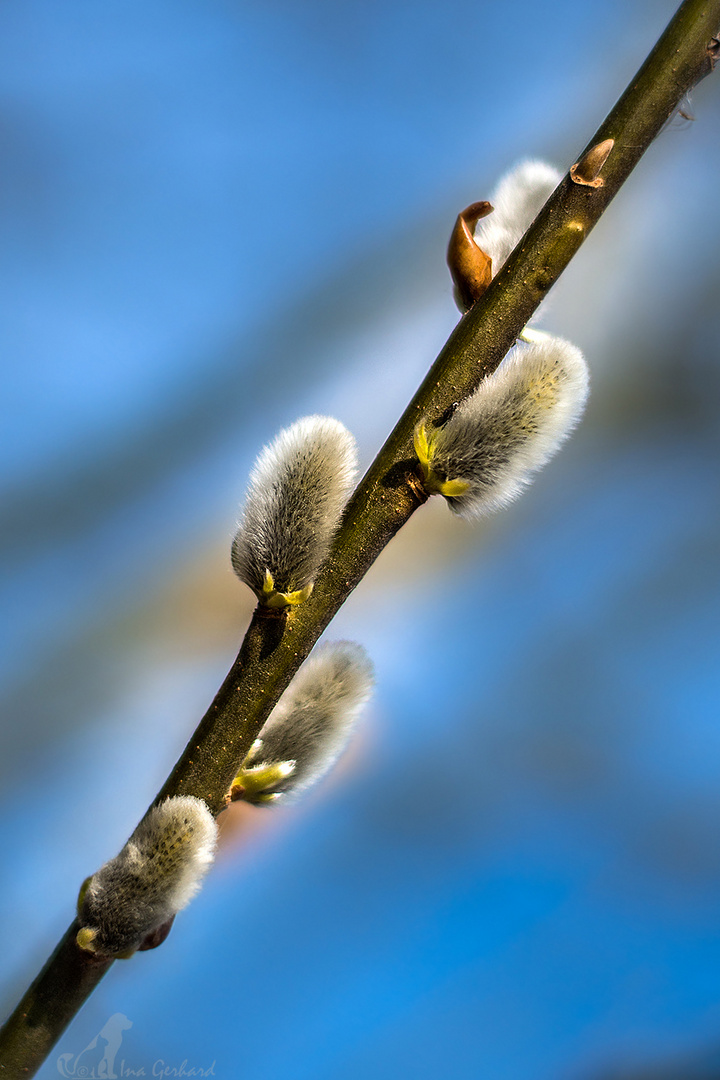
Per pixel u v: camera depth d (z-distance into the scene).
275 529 0.38
